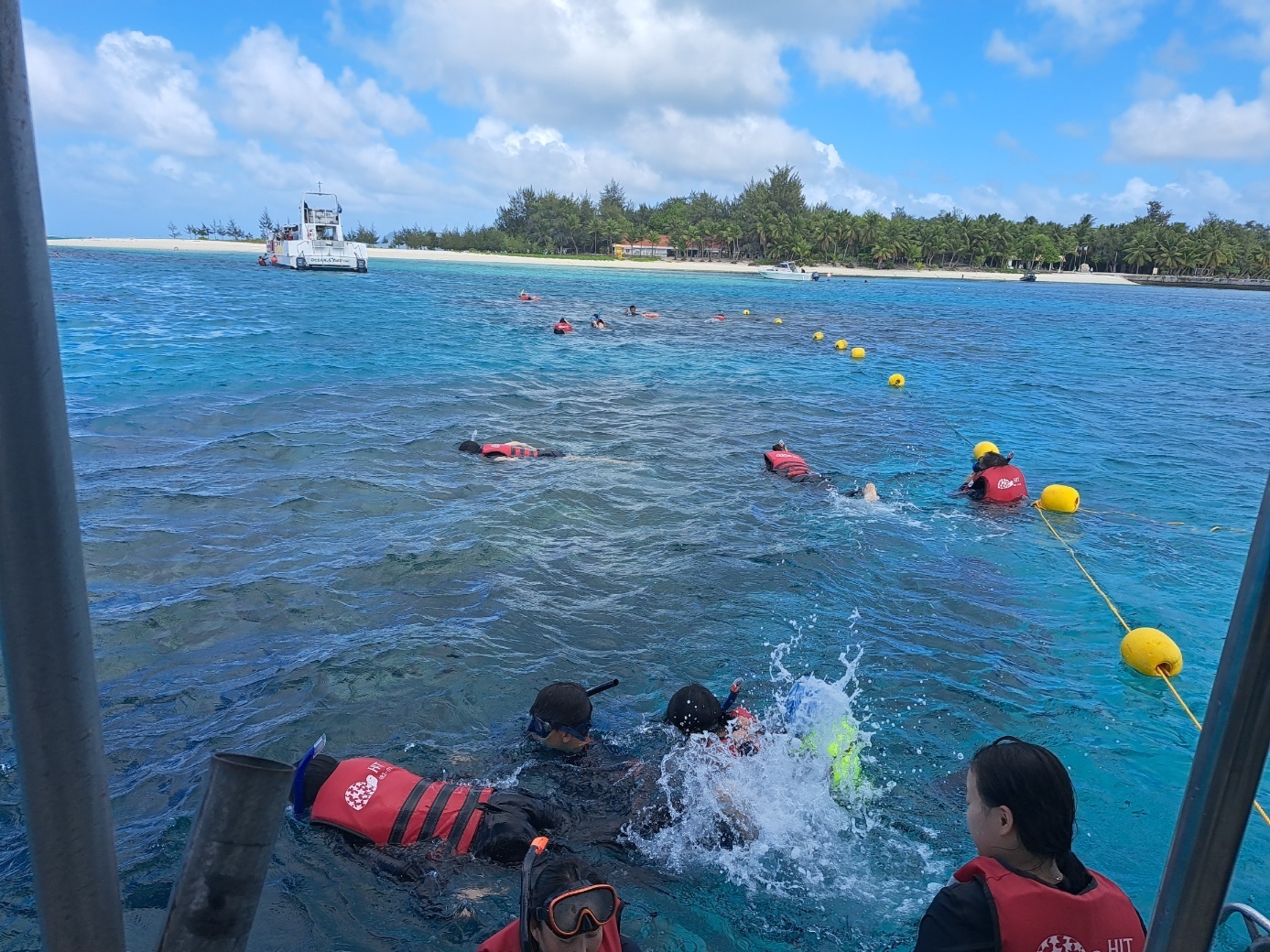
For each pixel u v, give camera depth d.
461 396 14.35
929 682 5.32
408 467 9.69
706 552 7.38
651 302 41.44
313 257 54.69
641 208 137.62
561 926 2.24
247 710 4.72
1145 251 122.75
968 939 2.10
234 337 20.80
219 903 1.19
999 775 2.22
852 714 4.91
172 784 4.07
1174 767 4.51
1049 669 5.57
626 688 5.16
